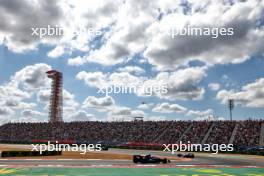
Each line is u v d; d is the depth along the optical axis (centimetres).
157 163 3544
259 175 2506
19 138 9725
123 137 8425
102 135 8806
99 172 2534
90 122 9762
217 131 7512
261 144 6381
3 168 2695
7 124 10800
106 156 4562
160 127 8488
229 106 10088
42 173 2402
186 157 4828
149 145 7156
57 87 13050
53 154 4594
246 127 7344
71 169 2722
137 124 8950
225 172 2688
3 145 7788
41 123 10406
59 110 12988
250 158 4747
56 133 9531
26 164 3092
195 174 2500
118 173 2484
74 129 9519
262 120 7506
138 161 3500
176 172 2617
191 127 8075
